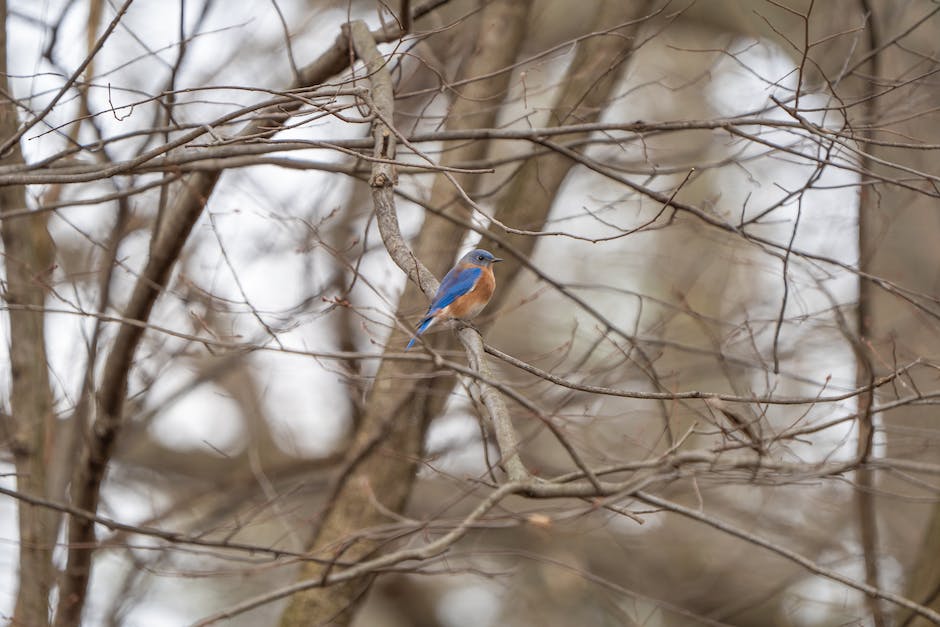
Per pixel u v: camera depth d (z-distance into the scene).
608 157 13.46
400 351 12.21
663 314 15.42
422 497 18.67
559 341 21.39
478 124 12.87
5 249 11.95
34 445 11.91
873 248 12.38
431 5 11.06
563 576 18.89
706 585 18.84
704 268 15.88
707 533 19.50
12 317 11.98
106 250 11.88
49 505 9.72
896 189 13.95
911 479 10.56
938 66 11.96
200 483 20.53
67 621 12.03
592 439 13.71
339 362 12.30
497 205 13.95
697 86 15.61
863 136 11.36
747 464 8.87
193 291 12.35
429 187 14.57
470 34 13.65
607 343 19.12
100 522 9.77
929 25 13.33
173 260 11.16
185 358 15.59
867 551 13.25
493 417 7.82
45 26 10.51
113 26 8.30
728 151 15.10
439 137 10.39
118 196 10.36
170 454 20.30
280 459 20.30
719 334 13.82
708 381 19.61
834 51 13.42
